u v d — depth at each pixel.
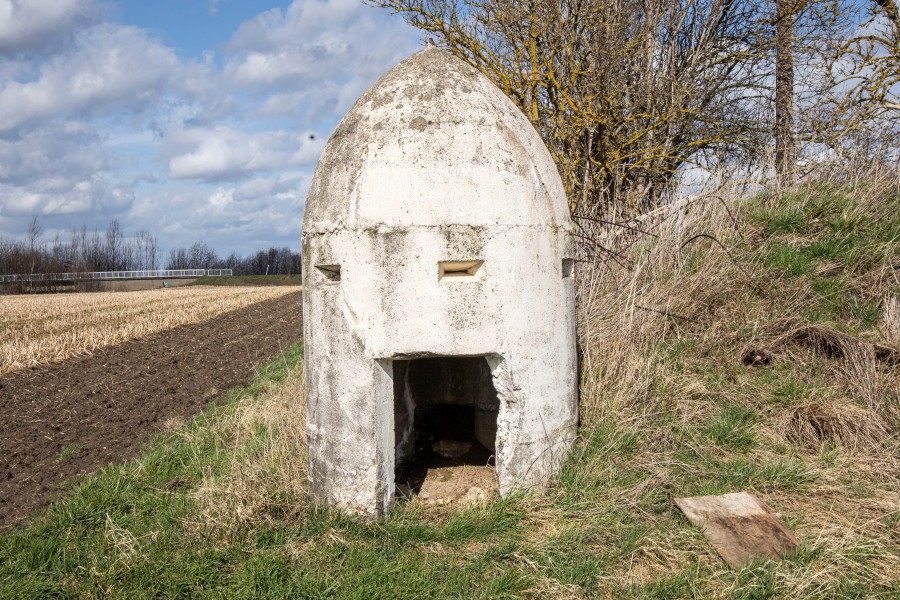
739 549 3.31
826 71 9.20
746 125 10.12
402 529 3.65
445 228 3.63
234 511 3.84
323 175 3.96
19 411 8.16
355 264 3.70
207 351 13.14
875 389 4.68
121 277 65.94
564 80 9.22
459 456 5.18
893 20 9.25
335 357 3.81
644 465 4.22
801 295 6.00
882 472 3.97
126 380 10.12
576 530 3.55
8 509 5.00
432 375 5.52
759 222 7.15
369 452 3.74
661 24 10.34
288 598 3.15
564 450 4.10
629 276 6.65
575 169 9.17
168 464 5.45
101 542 3.93
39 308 23.89
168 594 3.26
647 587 3.08
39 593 3.34
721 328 5.86
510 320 3.75
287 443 4.81
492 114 3.92
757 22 10.16
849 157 8.09
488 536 3.61
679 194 7.57
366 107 3.99
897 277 5.93
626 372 5.12
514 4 8.68
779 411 4.82
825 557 3.21
